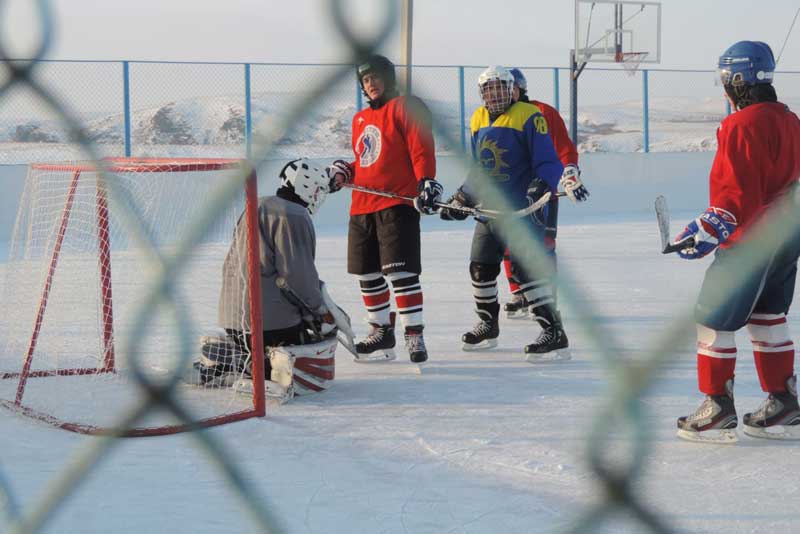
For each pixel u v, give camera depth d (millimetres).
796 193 6781
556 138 12438
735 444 7457
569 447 7336
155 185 8211
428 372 10312
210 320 13211
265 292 9320
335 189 10508
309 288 9328
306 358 9195
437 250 23688
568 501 6082
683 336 3582
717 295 7164
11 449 7375
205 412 8422
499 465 6918
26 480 6523
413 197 10195
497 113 10711
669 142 38250
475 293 11438
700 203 39031
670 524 5590
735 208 6641
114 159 7812
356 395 9242
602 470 3949
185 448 7277
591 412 8406
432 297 16031
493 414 8438
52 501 5379
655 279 18016
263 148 3096
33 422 8180
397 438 7691
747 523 5668
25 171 27922
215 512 5938
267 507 6016
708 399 7504
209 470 6773
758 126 6633
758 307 7516
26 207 10328
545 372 10234
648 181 38156
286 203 9312
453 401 8961
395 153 10195
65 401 8836
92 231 10602
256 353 8320
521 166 10641
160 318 10406
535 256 3221
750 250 6770
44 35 3535
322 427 8039
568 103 36594
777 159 6695
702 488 6355
